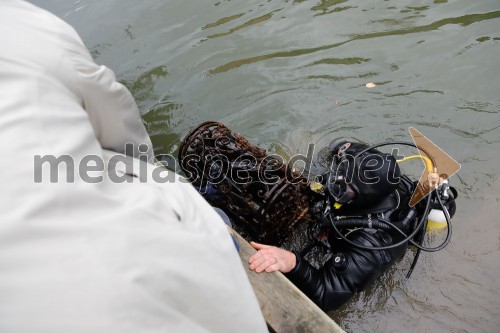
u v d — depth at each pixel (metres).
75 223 0.76
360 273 2.33
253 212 2.66
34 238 0.69
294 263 2.39
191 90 4.61
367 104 4.07
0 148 0.72
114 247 0.79
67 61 0.94
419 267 2.81
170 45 5.19
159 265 0.86
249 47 4.91
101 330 0.71
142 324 0.77
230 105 4.37
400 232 2.34
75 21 5.92
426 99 3.99
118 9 5.93
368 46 4.62
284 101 4.28
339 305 2.39
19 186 0.70
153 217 0.93
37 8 0.99
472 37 4.45
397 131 3.79
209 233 1.17
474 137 3.59
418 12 4.90
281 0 5.46
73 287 0.70
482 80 4.03
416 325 2.59
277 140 3.97
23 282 0.66
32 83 0.82
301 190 2.82
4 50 0.83
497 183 3.22
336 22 4.99
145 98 4.66
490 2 4.80
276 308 2.08
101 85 1.04
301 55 4.68
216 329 1.02
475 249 2.84
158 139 4.21
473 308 2.60
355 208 2.45
